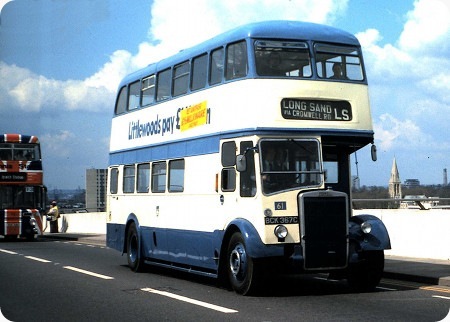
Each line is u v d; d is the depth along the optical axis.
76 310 10.55
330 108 12.09
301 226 11.35
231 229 12.16
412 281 13.82
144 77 17.00
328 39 12.40
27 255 22.56
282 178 11.48
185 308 10.49
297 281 14.31
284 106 11.79
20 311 10.52
